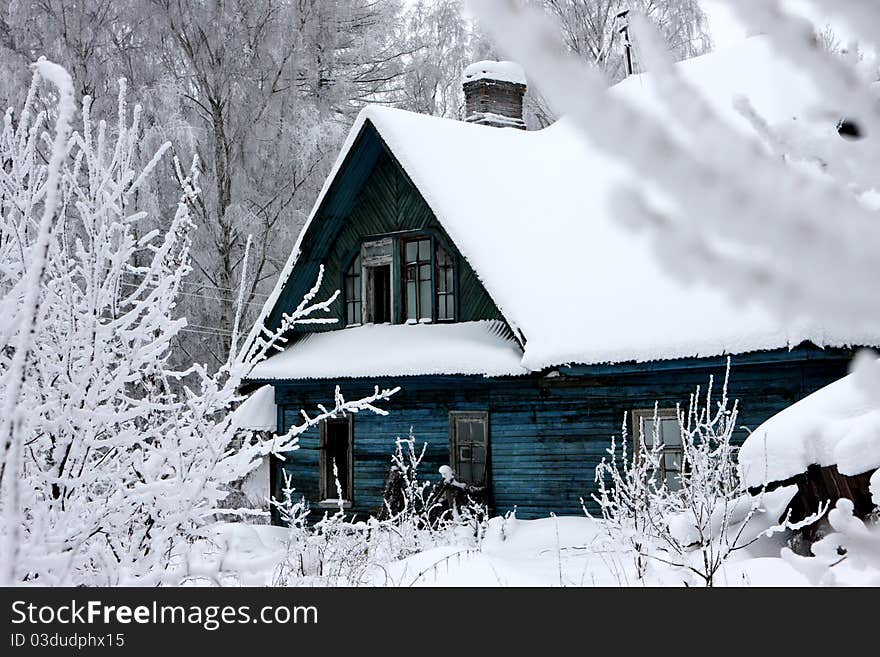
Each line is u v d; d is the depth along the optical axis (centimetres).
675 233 74
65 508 376
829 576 299
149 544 402
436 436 1251
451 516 1171
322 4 2175
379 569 629
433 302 1312
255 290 2131
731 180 71
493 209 1320
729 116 1167
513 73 1714
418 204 1327
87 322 396
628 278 1143
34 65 255
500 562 623
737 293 74
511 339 1185
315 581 522
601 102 70
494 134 1565
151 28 1955
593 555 752
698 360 973
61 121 246
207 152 2052
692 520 550
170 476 428
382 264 1373
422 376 1210
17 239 396
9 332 355
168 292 434
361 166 1362
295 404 1412
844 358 894
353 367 1272
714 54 1440
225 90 2014
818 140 120
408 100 2586
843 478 475
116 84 1955
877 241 71
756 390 982
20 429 254
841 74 86
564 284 1191
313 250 1413
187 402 424
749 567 516
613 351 1026
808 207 71
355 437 1335
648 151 70
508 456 1174
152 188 1767
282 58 2055
